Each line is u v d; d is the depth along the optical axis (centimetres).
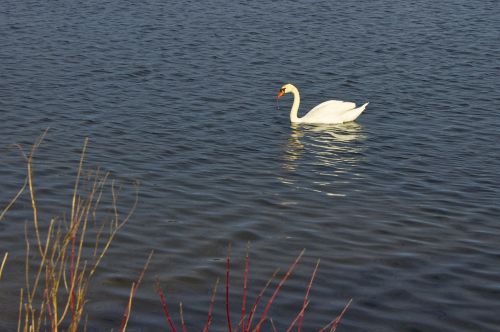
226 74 2680
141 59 2802
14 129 1986
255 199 1623
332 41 3209
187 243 1384
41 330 1072
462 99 2508
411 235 1474
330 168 1859
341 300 1203
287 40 3192
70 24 3278
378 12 3778
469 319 1163
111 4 3706
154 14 3547
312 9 3788
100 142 1928
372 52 3067
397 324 1139
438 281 1284
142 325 1104
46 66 2638
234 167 1825
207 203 1581
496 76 2791
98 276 1234
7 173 1667
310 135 2119
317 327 1119
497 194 1717
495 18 3738
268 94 2492
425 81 2703
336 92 2566
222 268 1295
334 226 1502
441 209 1614
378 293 1232
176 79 2583
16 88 2366
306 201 1630
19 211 1467
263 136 2086
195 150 1927
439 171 1862
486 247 1430
